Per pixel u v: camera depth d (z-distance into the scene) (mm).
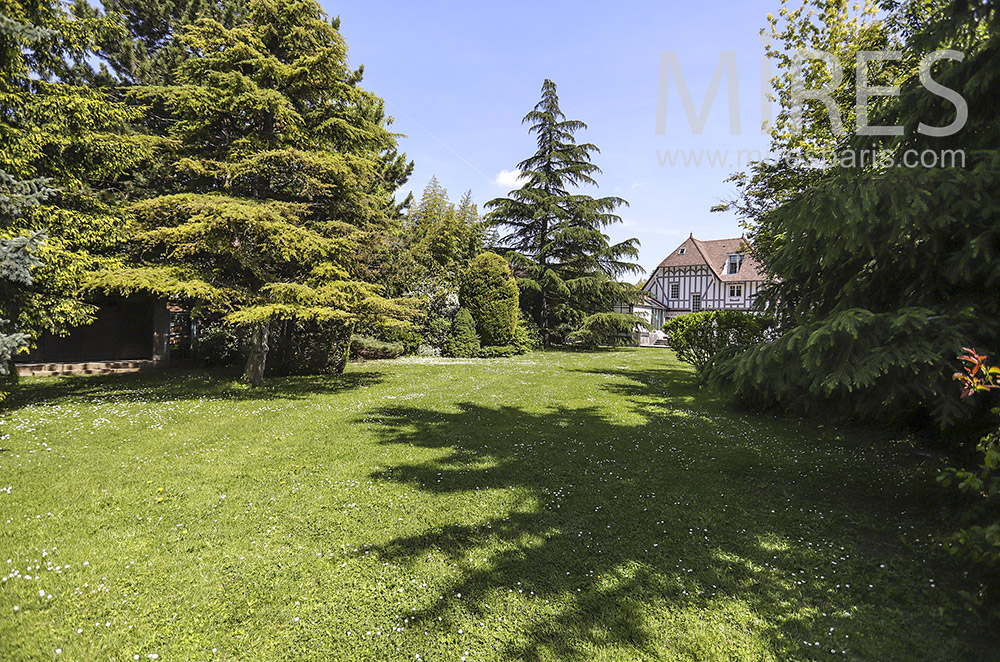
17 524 4027
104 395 9891
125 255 10109
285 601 3092
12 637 2721
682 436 7289
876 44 8477
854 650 2699
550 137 28516
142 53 14281
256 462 5719
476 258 23641
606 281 27094
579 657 2629
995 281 3721
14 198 5785
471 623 2895
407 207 22766
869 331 3613
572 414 8836
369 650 2670
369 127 12352
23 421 7227
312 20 11070
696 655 2654
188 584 3246
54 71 9172
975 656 2633
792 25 10070
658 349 29266
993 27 3822
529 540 3930
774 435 7418
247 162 9977
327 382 12406
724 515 4465
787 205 3996
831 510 4582
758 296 5762
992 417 4145
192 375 13305
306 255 10344
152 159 10398
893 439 6902
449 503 4637
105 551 3637
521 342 24172
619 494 4938
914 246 4059
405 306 12242
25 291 7562
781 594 3229
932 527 4184
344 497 4730
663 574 3457
